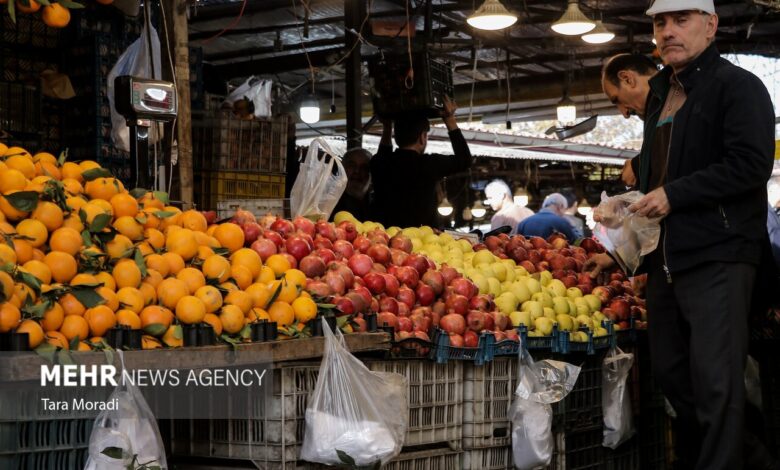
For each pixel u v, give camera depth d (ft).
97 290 9.67
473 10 32.24
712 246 12.40
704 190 12.32
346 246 13.98
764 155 12.27
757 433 18.13
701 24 12.78
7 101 17.43
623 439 16.24
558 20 28.22
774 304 13.48
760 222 12.63
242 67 34.22
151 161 16.60
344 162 23.20
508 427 14.07
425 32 30.01
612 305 17.13
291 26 34.24
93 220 10.23
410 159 22.11
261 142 21.01
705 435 12.35
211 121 20.33
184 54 16.08
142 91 13.50
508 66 35.99
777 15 34.19
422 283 14.25
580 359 15.72
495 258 16.79
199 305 10.26
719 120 12.69
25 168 10.50
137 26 20.12
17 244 9.43
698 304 12.46
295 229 13.96
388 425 11.32
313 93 33.42
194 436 11.30
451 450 13.20
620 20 34.94
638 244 13.15
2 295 8.66
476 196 63.82
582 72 39.91
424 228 17.22
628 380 16.75
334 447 10.81
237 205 15.79
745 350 12.37
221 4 31.94
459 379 13.37
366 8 28.58
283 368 10.68
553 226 26.73
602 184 64.13
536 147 50.24
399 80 25.43
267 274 11.79
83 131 19.08
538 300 15.75
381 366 12.18
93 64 18.89
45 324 9.10
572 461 15.56
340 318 12.12
